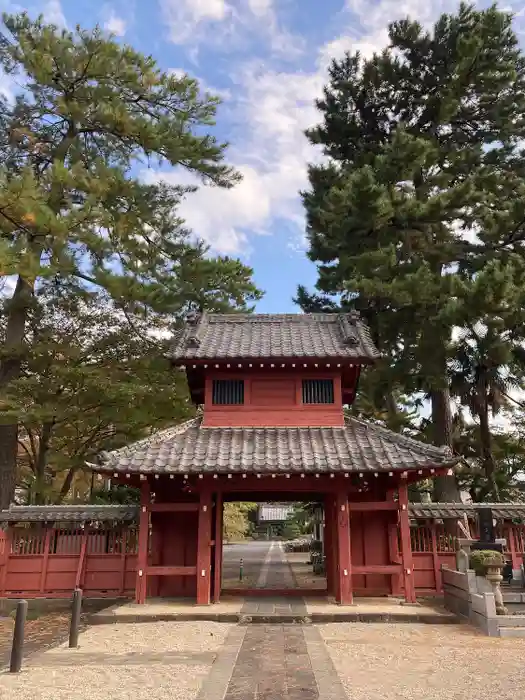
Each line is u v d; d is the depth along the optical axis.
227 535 56.75
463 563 13.47
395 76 28.45
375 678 8.06
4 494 20.89
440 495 24.14
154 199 24.55
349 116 30.55
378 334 25.55
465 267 26.28
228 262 24.70
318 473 13.34
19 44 21.69
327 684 7.74
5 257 13.69
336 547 14.38
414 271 23.09
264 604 13.88
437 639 10.77
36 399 21.06
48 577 16.78
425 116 28.69
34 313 23.52
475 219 25.42
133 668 8.64
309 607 13.41
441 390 24.19
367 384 24.02
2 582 16.72
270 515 73.25
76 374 20.53
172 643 10.42
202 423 15.74
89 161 24.27
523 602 13.77
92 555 16.88
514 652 9.70
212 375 16.14
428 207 23.00
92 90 22.14
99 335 24.23
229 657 9.31
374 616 12.56
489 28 25.36
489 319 20.81
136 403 21.47
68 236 17.77
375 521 15.69
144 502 14.30
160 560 15.27
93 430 23.67
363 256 22.73
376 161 24.14
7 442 21.39
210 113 25.28
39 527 17.41
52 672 8.45
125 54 22.91
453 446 26.59
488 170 25.53
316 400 15.94
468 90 26.94
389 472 13.34
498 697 7.16
